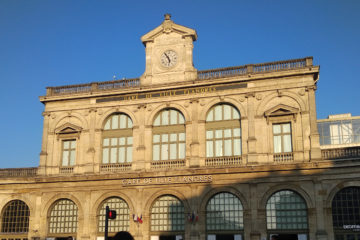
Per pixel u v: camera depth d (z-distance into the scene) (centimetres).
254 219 3731
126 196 4100
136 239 3950
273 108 3912
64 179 4275
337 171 3628
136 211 4034
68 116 4528
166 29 4434
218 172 3869
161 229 3984
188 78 4250
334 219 3594
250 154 3869
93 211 4156
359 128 4225
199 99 4159
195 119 4116
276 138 3922
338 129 4266
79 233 4134
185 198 3941
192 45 4378
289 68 3938
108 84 4509
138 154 4175
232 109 4103
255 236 3681
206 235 3834
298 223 3666
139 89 4309
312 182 3675
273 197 3775
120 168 4222
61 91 4634
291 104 3909
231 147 4019
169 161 4097
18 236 4331
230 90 4084
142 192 4062
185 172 3953
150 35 4466
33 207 4338
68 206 4288
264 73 3981
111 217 2534
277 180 3747
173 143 4188
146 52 4459
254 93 4019
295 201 3716
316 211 3612
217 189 3872
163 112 4297
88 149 4341
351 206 3578
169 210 4006
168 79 4322
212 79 4116
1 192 4459
